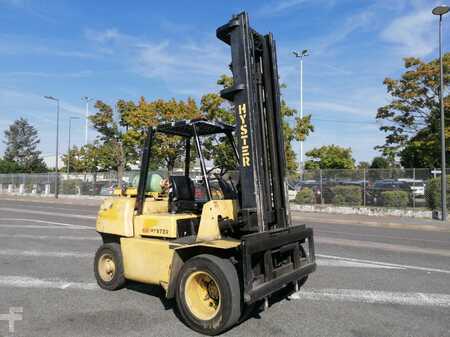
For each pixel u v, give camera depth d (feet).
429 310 18.04
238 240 16.65
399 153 85.40
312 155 212.64
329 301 19.24
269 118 18.66
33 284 22.29
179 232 18.75
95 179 119.75
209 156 23.99
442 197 58.75
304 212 73.77
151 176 22.53
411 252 32.91
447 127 75.92
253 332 15.51
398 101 81.71
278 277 16.65
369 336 15.12
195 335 15.37
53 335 15.29
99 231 21.36
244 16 17.46
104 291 20.95
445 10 56.85
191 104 99.04
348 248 34.58
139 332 15.58
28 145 293.84
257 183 16.94
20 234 40.91
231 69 17.88
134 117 104.68
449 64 75.41
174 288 17.34
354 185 72.95
